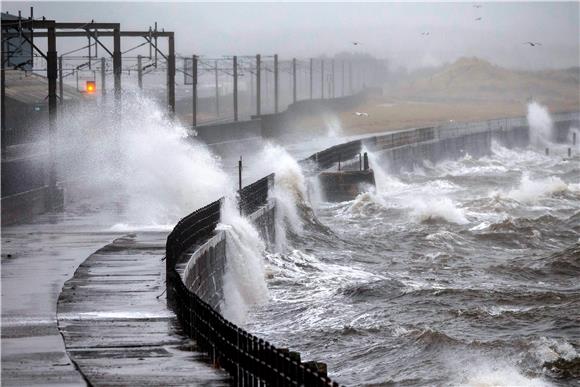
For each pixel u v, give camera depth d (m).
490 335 73.44
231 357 42.97
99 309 57.66
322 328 74.94
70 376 42.88
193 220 77.62
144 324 53.81
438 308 82.00
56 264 75.00
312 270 100.56
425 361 65.81
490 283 94.38
